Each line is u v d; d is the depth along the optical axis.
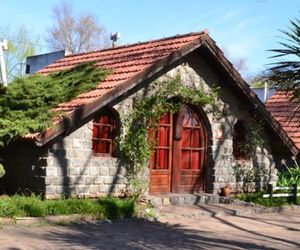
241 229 11.86
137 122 13.53
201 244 9.89
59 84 13.66
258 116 16.16
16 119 12.00
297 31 7.91
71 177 12.45
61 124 11.73
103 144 13.30
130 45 16.30
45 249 8.75
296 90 8.14
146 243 9.72
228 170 15.71
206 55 14.86
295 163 18.86
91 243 9.45
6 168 13.21
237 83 15.26
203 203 14.73
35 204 11.09
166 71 14.17
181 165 14.98
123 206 12.09
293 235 11.46
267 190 16.17
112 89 12.47
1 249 8.52
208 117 15.26
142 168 13.52
